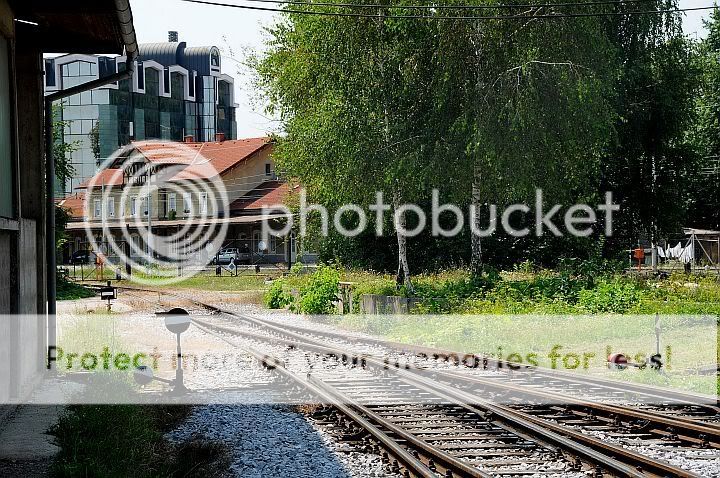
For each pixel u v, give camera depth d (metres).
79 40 16.39
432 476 8.45
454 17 26.69
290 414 12.75
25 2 13.66
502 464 9.34
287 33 37.28
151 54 131.25
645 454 9.75
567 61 27.69
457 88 28.28
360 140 28.77
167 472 9.59
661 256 61.12
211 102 135.00
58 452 10.01
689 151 43.38
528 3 27.75
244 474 9.31
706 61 56.31
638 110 41.22
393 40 29.06
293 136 35.66
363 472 9.24
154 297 42.62
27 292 14.52
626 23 40.25
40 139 16.56
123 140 121.12
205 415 12.84
